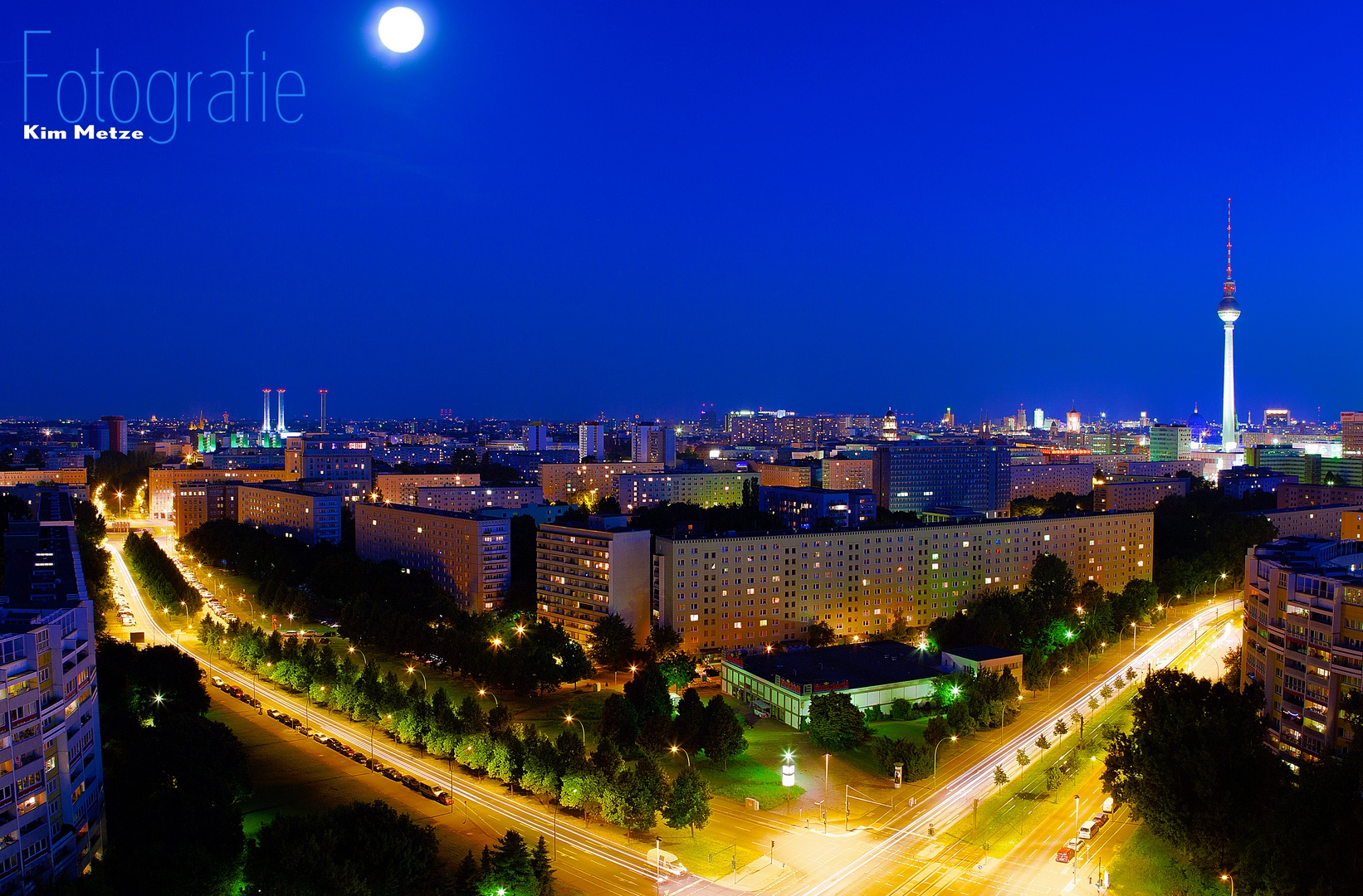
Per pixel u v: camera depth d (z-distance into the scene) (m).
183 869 161.75
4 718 152.25
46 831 160.88
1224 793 182.88
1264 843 168.50
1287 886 160.88
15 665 155.62
